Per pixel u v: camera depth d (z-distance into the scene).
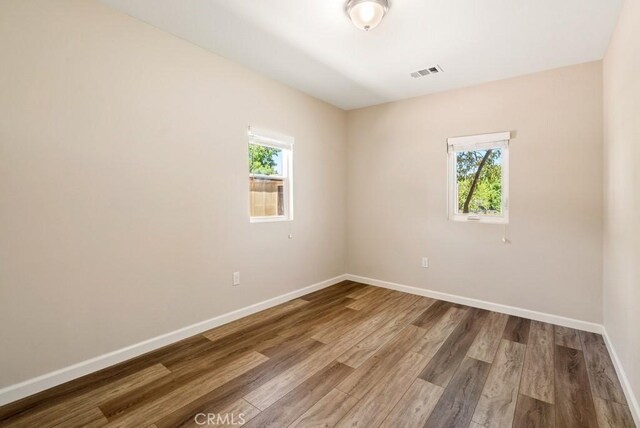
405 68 2.93
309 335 2.63
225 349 2.37
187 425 1.57
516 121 3.06
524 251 3.04
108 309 2.11
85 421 1.60
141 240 2.26
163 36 2.35
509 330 2.73
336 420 1.62
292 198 3.54
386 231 4.03
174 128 2.44
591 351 2.36
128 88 2.17
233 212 2.90
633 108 1.72
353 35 2.37
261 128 3.12
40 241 1.82
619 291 2.06
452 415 1.66
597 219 2.69
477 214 3.40
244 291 3.03
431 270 3.65
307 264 3.79
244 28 2.30
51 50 1.83
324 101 3.94
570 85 2.79
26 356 1.78
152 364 2.14
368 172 4.17
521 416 1.65
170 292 2.45
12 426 1.56
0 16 1.66
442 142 3.53
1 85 1.67
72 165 1.93
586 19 2.11
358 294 3.77
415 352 2.34
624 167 1.92
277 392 1.85
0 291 1.69
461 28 2.24
